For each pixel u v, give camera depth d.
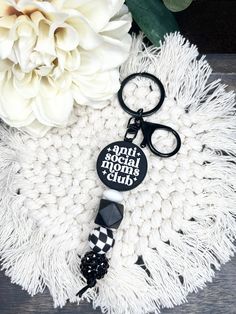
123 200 0.19
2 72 0.18
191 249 0.19
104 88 0.18
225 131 0.20
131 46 0.20
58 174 0.20
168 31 0.20
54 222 0.19
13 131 0.20
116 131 0.20
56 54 0.17
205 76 0.20
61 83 0.18
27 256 0.19
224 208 0.19
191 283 0.19
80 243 0.19
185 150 0.19
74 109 0.20
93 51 0.18
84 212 0.19
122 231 0.19
